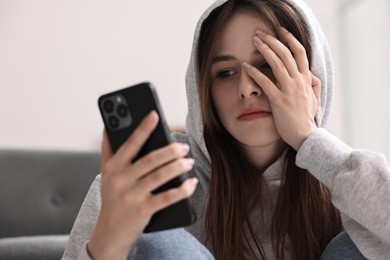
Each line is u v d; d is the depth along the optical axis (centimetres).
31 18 256
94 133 259
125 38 270
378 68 288
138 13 273
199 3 282
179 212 53
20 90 252
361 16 300
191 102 82
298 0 80
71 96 259
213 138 80
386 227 61
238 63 73
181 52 279
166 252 57
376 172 63
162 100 274
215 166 79
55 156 184
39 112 253
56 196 181
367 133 297
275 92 69
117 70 268
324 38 84
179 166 50
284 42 74
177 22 279
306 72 72
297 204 77
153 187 50
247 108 71
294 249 76
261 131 72
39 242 116
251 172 79
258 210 79
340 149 67
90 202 74
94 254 53
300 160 69
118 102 54
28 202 177
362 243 63
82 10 264
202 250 60
